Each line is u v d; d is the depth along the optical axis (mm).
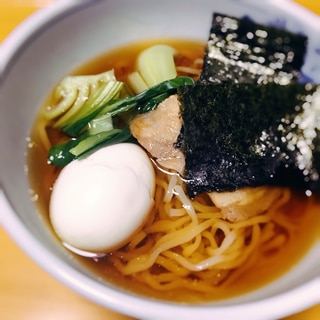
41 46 210
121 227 183
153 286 183
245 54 218
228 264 195
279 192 206
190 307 141
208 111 199
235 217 200
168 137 202
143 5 230
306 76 217
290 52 214
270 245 201
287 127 200
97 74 234
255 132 198
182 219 202
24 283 193
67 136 217
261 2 210
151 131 204
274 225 207
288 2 208
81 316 190
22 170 197
